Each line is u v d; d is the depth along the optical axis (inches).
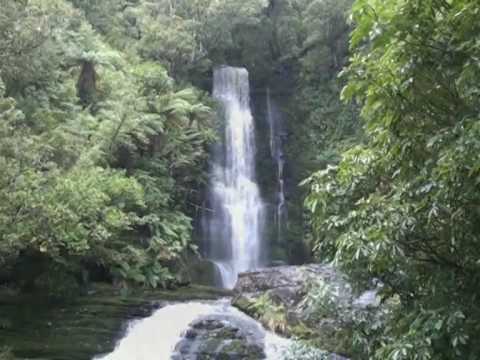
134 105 684.1
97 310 490.0
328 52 1043.9
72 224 442.9
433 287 195.2
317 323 419.2
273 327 443.2
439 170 166.1
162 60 957.2
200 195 884.6
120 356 414.0
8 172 383.9
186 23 962.7
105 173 598.2
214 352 414.6
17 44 543.2
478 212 177.2
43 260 548.7
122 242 607.5
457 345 180.9
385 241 185.8
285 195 1010.1
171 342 436.5
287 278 508.7
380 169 218.4
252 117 1072.8
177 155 789.2
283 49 1131.3
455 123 173.9
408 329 203.9
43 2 614.2
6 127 405.1
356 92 201.0
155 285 611.2
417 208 183.5
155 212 703.1
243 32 1099.9
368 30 188.4
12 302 501.0
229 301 534.6
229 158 989.2
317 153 983.0
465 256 191.5
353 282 247.6
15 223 392.8
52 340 419.5
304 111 1054.4
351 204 231.3
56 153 538.6
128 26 1064.8
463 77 166.6
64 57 744.3
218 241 892.0
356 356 268.1
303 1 1152.2
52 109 656.4
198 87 1031.0
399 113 187.9
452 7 175.0
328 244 239.6
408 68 178.9
